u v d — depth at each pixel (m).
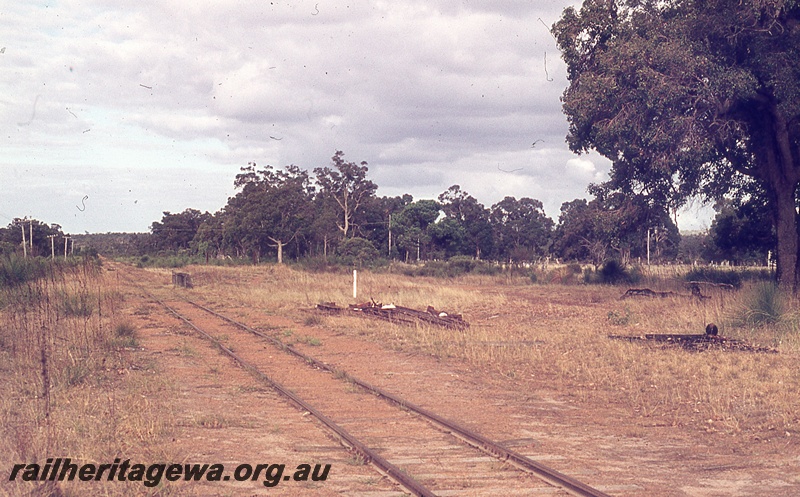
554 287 47.09
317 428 9.87
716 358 15.84
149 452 8.09
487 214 122.75
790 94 27.59
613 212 38.12
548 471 7.35
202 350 17.94
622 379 13.70
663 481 7.53
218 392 12.46
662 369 14.44
